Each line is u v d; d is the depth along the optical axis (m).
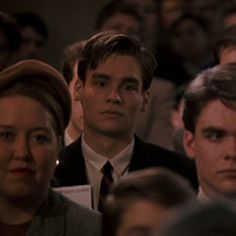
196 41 10.73
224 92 4.15
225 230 2.44
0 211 3.93
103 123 4.99
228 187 4.12
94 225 3.98
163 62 10.05
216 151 4.14
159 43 10.55
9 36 7.28
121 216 2.97
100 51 5.00
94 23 11.43
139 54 5.07
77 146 5.13
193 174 5.13
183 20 10.80
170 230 2.47
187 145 4.36
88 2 11.45
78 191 4.73
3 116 3.86
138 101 5.04
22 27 10.03
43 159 3.87
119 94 4.99
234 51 6.05
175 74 9.96
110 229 3.00
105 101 4.98
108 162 5.06
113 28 9.26
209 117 4.16
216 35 10.97
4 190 3.87
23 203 3.92
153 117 8.25
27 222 3.94
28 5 11.26
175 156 5.18
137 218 2.95
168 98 8.44
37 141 3.88
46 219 3.94
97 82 5.02
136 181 3.02
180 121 6.75
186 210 2.52
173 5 11.17
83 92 5.09
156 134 8.19
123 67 4.99
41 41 10.11
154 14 11.02
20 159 3.84
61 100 3.97
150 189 2.98
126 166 5.09
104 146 5.05
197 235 2.44
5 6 11.02
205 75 4.29
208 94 4.19
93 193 4.95
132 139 5.11
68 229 3.95
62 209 4.00
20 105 3.87
